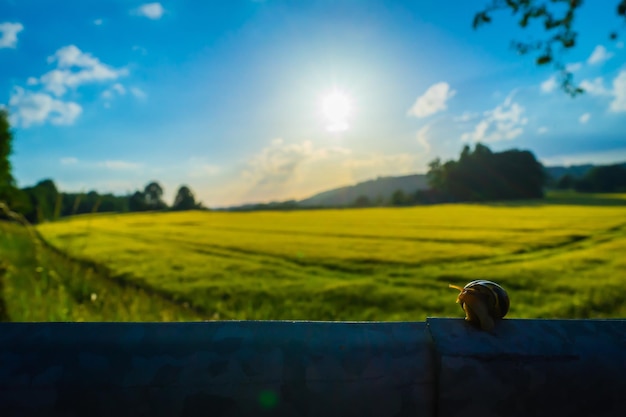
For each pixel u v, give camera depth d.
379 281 16.86
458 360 1.32
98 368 1.30
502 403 1.33
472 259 21.80
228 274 19.12
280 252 25.61
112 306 10.04
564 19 6.96
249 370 1.31
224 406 1.29
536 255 22.52
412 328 1.43
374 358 1.35
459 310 12.22
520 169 82.75
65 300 8.29
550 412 1.34
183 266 21.02
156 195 68.44
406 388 1.33
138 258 23.11
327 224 43.84
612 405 1.35
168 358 1.32
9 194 16.09
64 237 31.31
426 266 20.23
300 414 1.30
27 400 1.27
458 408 1.32
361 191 151.00
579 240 26.81
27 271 11.44
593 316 11.52
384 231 35.81
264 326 1.40
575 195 86.94
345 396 1.31
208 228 41.19
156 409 1.29
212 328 1.39
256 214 59.69
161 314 10.50
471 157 86.44
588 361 1.35
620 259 19.38
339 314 12.54
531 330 1.42
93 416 1.28
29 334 1.35
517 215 46.34
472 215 48.53
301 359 1.33
